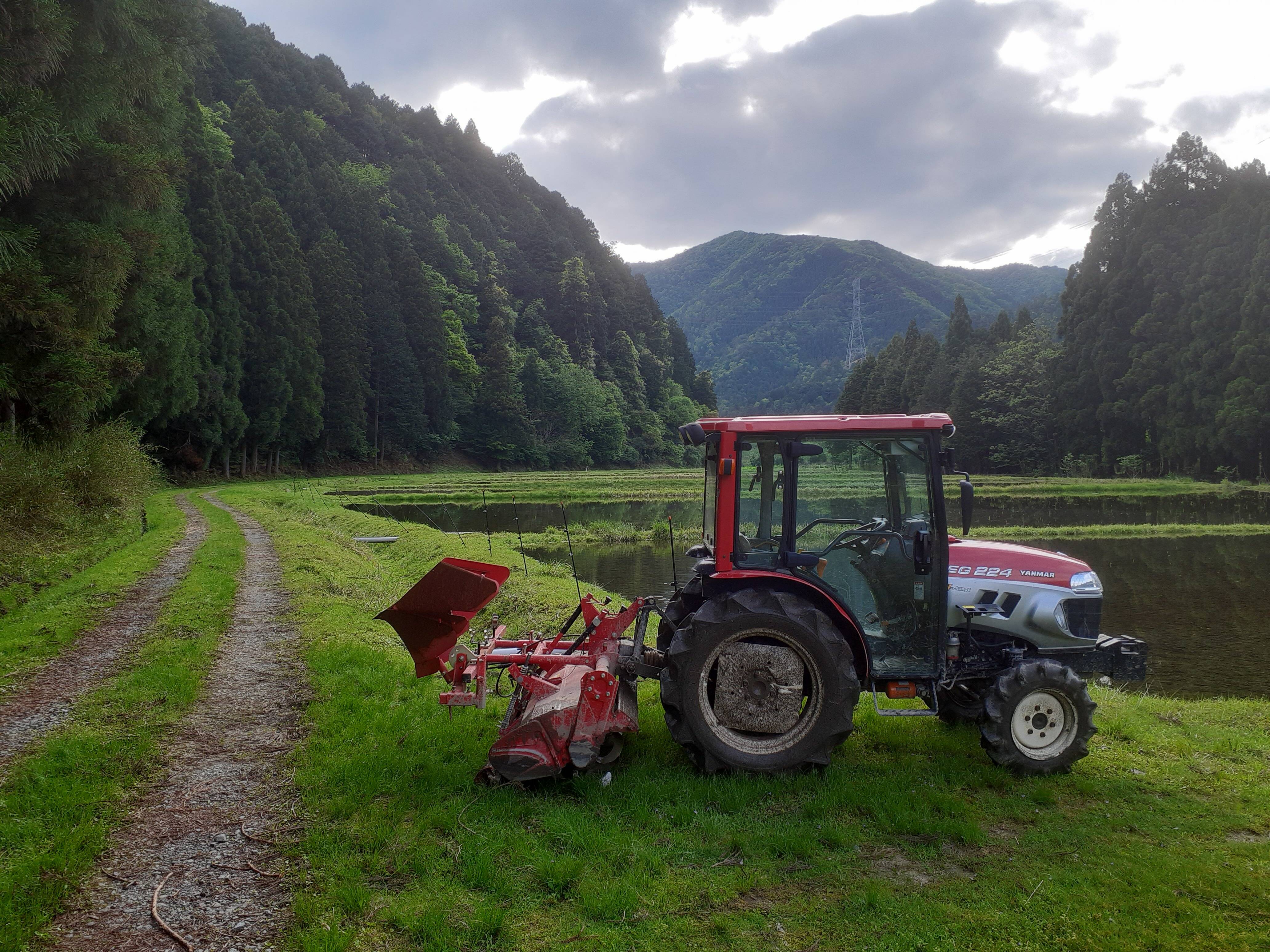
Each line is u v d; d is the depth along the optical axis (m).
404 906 3.34
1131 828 4.23
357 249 72.62
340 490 45.50
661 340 145.75
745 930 3.21
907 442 5.15
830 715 4.66
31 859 3.65
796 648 4.73
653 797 4.42
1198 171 61.50
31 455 15.44
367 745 5.20
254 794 4.56
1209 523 29.91
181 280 37.50
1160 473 59.50
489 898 3.41
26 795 4.38
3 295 12.63
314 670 7.21
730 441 5.10
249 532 19.84
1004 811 4.41
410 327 77.12
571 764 4.68
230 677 7.10
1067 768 4.93
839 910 3.36
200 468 46.12
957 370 86.38
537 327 115.00
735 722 4.76
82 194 15.90
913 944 3.12
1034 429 72.12
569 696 4.74
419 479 61.69
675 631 5.12
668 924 3.24
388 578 14.58
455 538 19.42
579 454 98.31
